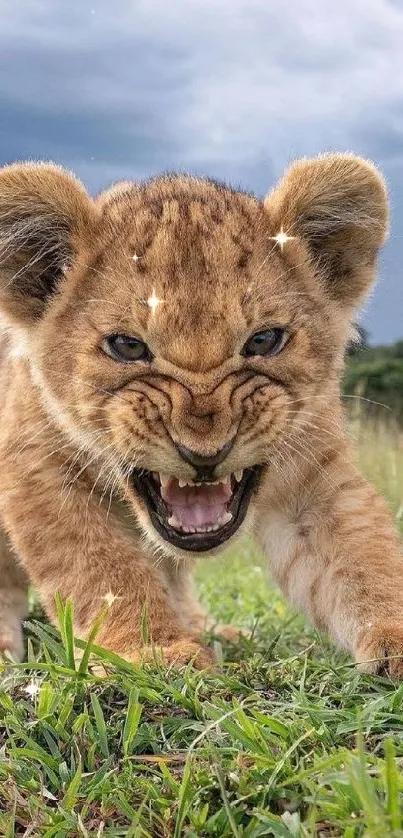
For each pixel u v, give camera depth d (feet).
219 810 1.44
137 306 2.03
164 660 1.94
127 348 2.06
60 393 2.18
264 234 2.20
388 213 2.33
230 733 1.57
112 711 1.73
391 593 2.14
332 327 2.26
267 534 2.33
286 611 2.88
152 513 2.16
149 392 2.01
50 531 2.21
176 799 1.49
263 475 2.18
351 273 2.35
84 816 1.49
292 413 2.13
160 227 2.15
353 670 1.91
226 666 2.03
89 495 2.22
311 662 1.93
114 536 2.21
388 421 5.30
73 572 2.18
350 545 2.21
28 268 2.25
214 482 2.02
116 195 2.35
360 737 1.38
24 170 2.21
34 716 1.73
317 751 1.55
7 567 2.58
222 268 2.07
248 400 2.03
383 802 1.35
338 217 2.31
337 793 1.40
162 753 1.60
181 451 1.98
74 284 2.19
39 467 2.23
